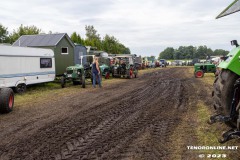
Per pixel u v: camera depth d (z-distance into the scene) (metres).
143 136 5.82
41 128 6.61
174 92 12.95
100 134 6.03
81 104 10.02
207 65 23.17
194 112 8.05
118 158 4.61
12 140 5.69
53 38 19.77
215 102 5.25
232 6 4.25
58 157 4.68
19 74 13.79
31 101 11.02
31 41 20.30
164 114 7.95
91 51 25.77
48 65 16.62
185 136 5.73
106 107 9.31
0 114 8.46
